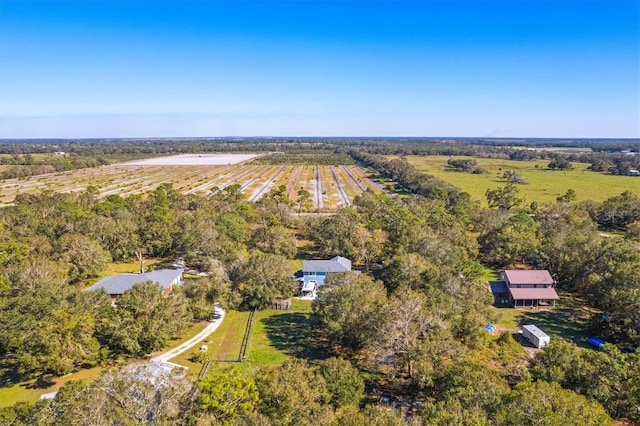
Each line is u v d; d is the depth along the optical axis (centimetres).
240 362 5222
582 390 3969
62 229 8612
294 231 11712
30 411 3275
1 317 4634
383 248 8706
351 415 3234
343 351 5528
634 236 9925
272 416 3297
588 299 6931
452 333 5081
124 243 8738
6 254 6825
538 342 5588
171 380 3534
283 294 6938
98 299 5375
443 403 3397
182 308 5666
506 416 3069
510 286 7212
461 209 12194
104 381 3400
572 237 8369
